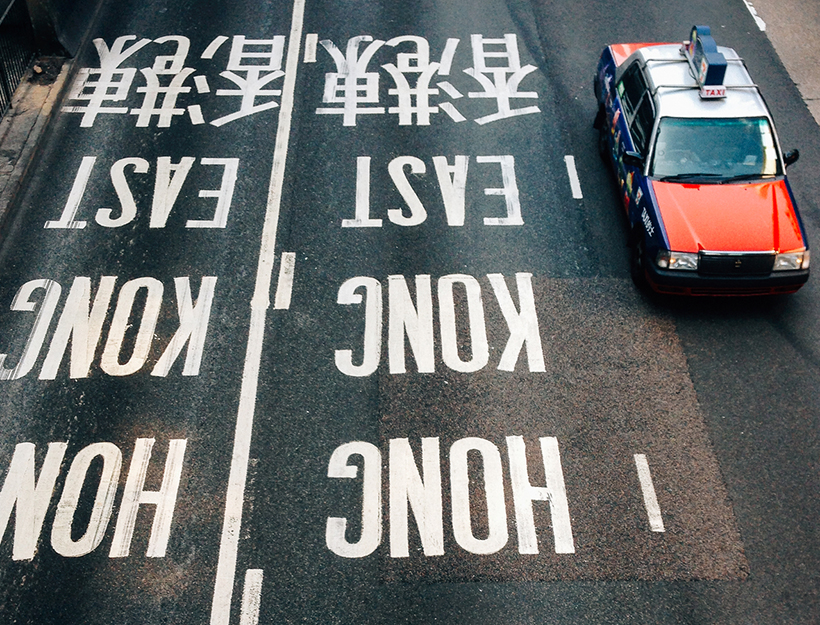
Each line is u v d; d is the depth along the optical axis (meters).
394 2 17.53
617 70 13.84
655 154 12.00
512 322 11.61
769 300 11.90
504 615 8.73
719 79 12.22
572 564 9.14
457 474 9.94
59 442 10.23
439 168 13.88
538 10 17.23
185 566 9.12
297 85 15.51
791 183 13.52
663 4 17.39
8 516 9.55
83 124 14.66
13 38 15.38
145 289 11.98
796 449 10.19
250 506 9.62
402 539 9.35
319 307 11.77
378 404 10.64
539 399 10.70
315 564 9.13
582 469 9.98
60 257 12.41
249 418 10.48
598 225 12.98
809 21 17.00
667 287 11.33
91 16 16.94
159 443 10.22
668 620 8.68
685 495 9.73
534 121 14.80
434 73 15.78
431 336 11.44
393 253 12.52
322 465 10.02
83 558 9.21
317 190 13.48
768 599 8.84
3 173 13.45
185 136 14.43
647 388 10.84
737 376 10.98
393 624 8.66
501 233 12.85
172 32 16.67
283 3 17.47
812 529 9.41
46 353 11.19
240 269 12.27
